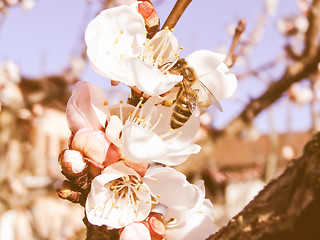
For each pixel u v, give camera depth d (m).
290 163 0.10
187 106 0.13
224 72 0.13
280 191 0.10
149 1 0.13
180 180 0.13
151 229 0.12
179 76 0.12
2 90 0.63
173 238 0.13
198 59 0.13
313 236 0.10
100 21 0.12
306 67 0.29
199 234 0.13
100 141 0.12
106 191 0.12
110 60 0.12
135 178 0.13
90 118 0.12
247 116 0.31
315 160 0.09
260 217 0.10
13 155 0.52
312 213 0.09
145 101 0.13
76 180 0.12
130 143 0.12
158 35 0.13
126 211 0.13
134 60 0.12
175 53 0.13
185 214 0.13
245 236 0.10
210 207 0.14
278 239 0.10
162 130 0.13
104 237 0.13
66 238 0.80
